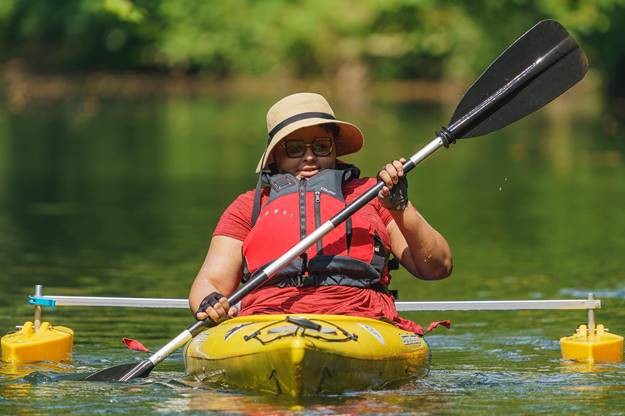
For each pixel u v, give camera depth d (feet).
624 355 58.23
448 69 351.87
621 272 82.53
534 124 238.27
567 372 54.03
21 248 93.30
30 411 46.44
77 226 105.40
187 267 84.79
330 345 47.26
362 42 365.61
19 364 56.49
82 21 360.28
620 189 131.34
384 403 46.75
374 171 148.05
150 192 130.82
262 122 242.17
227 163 163.63
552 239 97.55
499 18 330.95
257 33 370.32
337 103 296.51
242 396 47.78
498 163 164.76
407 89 362.53
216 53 372.17
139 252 91.40
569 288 76.84
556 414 45.75
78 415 45.70
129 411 46.14
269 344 47.19
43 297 58.08
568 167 156.66
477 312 72.59
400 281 80.74
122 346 61.41
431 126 226.17
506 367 55.47
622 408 46.75
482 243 95.76
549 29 58.59
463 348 60.80
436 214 112.88
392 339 50.47
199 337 52.49
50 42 381.60
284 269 51.85
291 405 46.01
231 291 53.93
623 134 208.74
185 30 370.53
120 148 187.93
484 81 57.77
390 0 336.29
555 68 58.59
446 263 53.57
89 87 360.89
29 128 228.02
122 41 369.91
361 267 52.11
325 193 53.26
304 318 48.16
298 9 369.71
